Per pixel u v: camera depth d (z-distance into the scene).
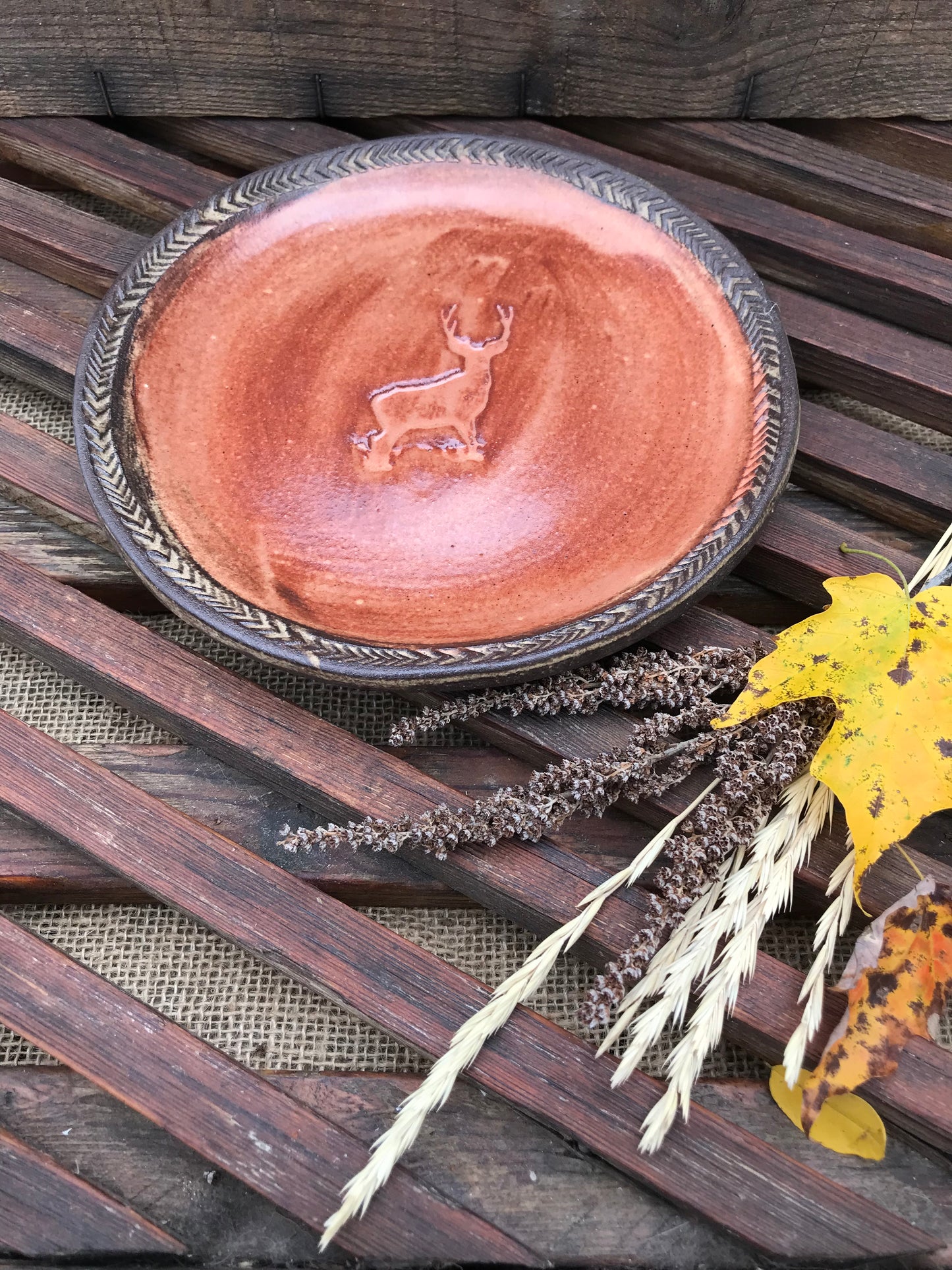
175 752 0.33
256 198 0.37
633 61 0.43
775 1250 0.25
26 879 0.31
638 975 0.26
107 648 0.33
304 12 0.42
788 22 0.41
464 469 0.33
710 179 0.47
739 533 0.29
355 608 0.30
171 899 0.30
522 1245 0.26
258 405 0.34
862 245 0.42
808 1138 0.27
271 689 0.36
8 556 0.35
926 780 0.27
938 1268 0.25
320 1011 0.31
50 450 0.38
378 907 0.33
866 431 0.38
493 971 0.31
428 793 0.31
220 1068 0.28
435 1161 0.27
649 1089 0.27
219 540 0.31
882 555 0.35
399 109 0.46
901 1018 0.26
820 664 0.28
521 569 0.31
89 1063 0.28
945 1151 0.27
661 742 0.30
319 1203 0.26
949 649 0.28
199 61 0.44
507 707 0.32
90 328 0.33
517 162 0.38
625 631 0.28
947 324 0.41
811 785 0.29
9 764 0.32
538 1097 0.27
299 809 0.32
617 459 0.33
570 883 0.29
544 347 0.36
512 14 0.42
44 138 0.46
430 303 0.37
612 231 0.37
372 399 0.35
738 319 0.33
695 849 0.27
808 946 0.31
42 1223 0.26
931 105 0.44
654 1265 0.26
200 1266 0.26
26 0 0.42
